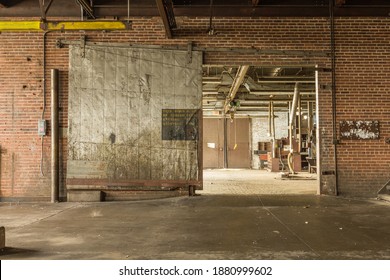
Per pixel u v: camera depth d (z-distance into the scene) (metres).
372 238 4.89
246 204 7.77
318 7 8.91
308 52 8.90
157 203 7.99
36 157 8.70
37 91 8.78
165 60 8.80
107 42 8.85
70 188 8.57
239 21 8.95
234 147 24.62
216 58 8.91
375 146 8.80
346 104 8.86
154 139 8.68
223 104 20.42
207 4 8.91
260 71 15.26
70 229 5.47
